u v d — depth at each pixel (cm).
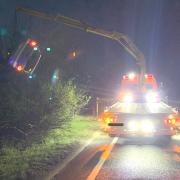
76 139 1631
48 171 1009
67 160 1176
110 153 1314
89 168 1055
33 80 1531
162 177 942
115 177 944
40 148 1349
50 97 1608
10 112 1340
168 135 1532
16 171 978
